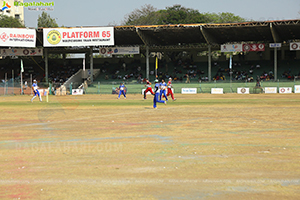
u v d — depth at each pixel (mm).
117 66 63188
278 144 10344
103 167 7844
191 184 6621
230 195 6043
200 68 59906
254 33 52625
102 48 52875
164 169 7637
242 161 8281
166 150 9602
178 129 13484
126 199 5867
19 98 38438
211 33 52750
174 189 6355
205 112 19891
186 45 61031
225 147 9953
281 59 59344
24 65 64938
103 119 17031
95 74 58594
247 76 50969
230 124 14750
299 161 8242
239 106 24078
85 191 6266
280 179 6883
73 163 8242
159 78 55281
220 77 53438
